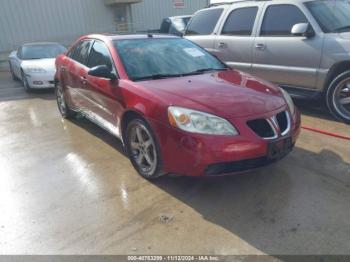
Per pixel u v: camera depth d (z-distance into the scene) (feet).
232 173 8.94
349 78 13.97
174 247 7.78
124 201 9.75
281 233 8.07
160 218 8.87
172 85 10.55
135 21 57.06
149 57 12.44
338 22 15.05
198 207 9.31
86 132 15.97
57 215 9.24
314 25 14.92
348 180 10.34
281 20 16.34
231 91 10.18
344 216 8.59
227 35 18.92
